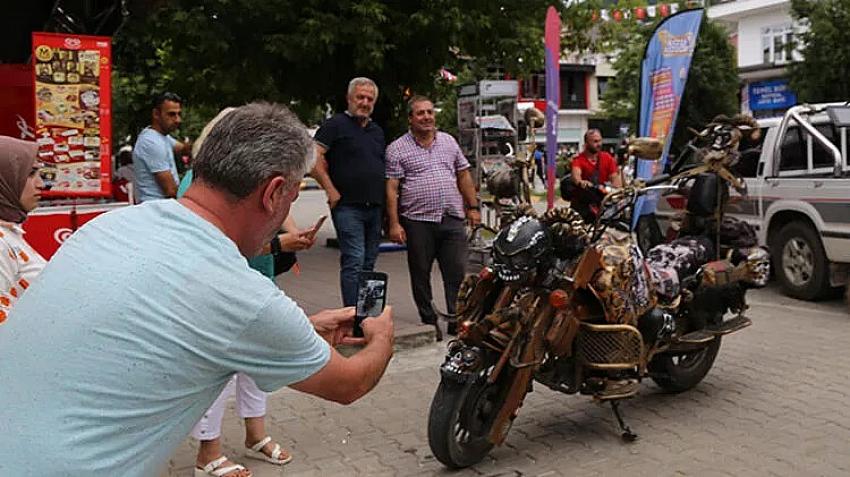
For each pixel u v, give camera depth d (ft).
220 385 6.05
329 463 14.85
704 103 78.23
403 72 41.50
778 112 98.99
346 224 21.89
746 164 31.45
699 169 18.35
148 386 5.58
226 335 5.78
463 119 47.75
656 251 18.01
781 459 14.70
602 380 15.28
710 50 78.18
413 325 23.77
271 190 6.22
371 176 21.89
